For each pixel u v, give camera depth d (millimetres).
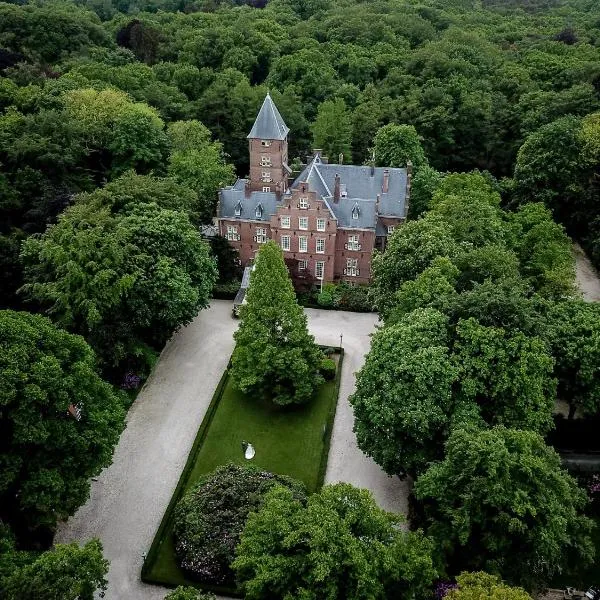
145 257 63719
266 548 36500
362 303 82000
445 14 182000
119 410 51094
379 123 118500
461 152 119125
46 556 35469
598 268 89188
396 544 36562
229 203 87000
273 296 61031
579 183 94812
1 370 41312
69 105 97250
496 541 39000
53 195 76812
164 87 123625
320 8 183000
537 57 137875
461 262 61938
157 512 51656
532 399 48188
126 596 44781
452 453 41531
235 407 63781
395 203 86812
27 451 44094
